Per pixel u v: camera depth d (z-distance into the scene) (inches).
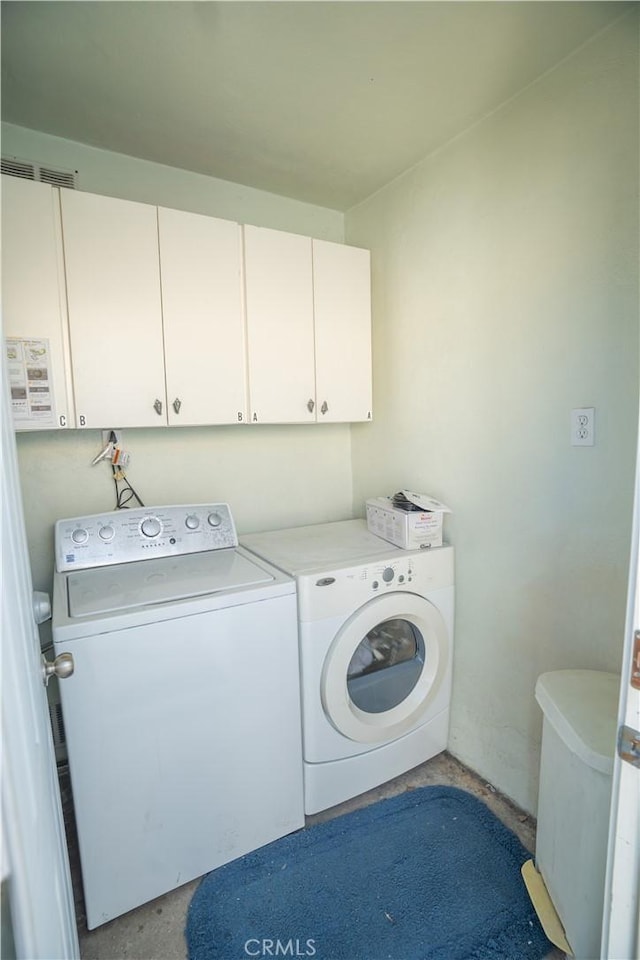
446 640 72.0
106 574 61.4
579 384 54.1
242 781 56.1
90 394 60.4
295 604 58.4
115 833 48.9
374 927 50.2
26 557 33.7
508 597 64.9
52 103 58.9
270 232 71.6
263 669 56.2
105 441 73.5
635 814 26.4
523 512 62.1
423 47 50.0
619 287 49.5
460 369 70.2
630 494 50.1
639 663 25.9
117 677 47.6
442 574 70.8
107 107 59.8
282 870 56.7
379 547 72.6
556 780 46.6
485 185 63.6
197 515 72.9
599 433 52.4
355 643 62.4
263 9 44.7
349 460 98.3
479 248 65.4
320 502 95.6
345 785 64.6
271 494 90.0
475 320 67.0
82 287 58.9
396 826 62.8
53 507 70.7
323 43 49.3
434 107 60.6
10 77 53.8
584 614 55.4
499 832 61.1
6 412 27.4
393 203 80.3
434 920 50.8
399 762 69.6
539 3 44.6
